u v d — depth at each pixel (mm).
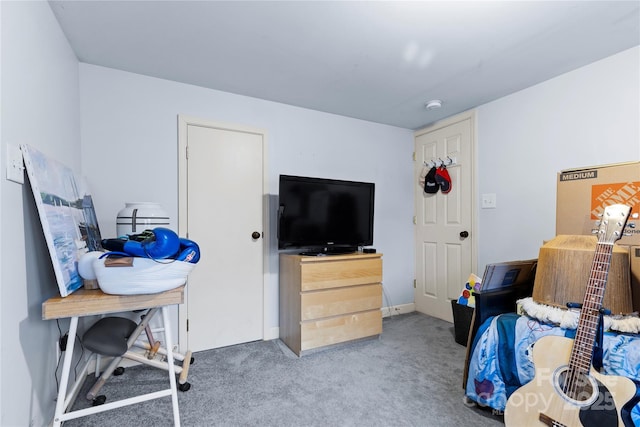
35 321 1228
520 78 2256
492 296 1726
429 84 2365
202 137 2418
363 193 2766
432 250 3266
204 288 2404
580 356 1206
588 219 1632
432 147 3281
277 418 1534
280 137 2738
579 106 2100
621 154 1899
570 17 1552
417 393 1757
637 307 1409
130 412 1574
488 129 2711
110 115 2115
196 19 1588
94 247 1780
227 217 2498
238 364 2135
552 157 2254
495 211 2646
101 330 1572
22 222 1143
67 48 1759
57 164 1457
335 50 1884
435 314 3217
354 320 2447
